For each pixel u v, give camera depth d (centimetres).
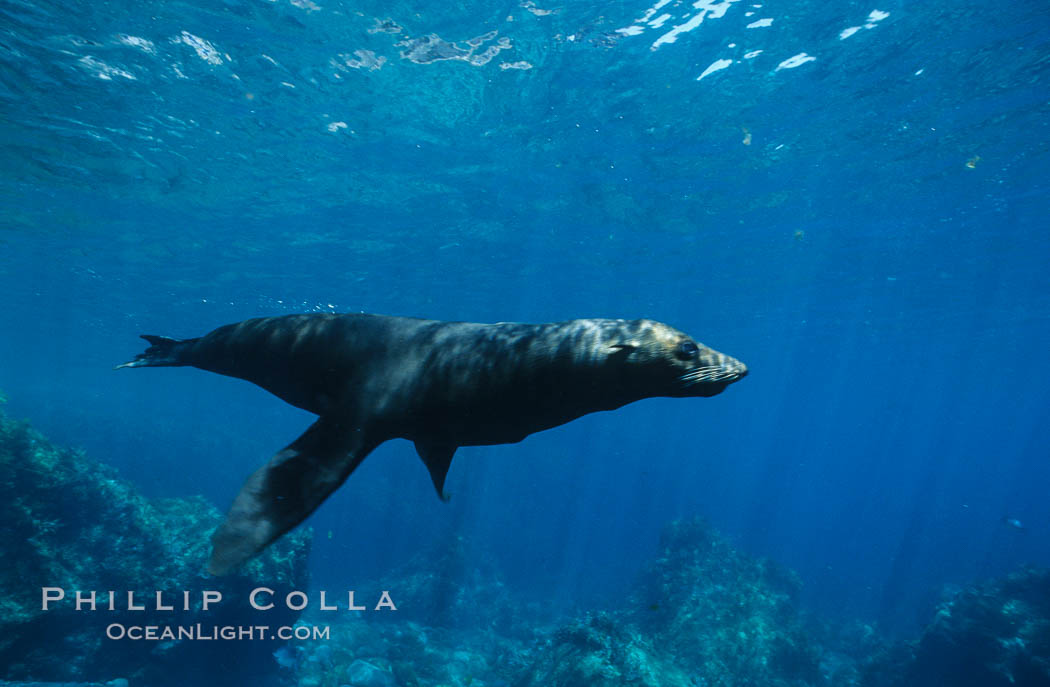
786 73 1318
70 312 3553
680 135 1574
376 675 1595
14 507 1103
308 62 1241
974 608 1759
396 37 1176
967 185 1847
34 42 1127
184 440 3778
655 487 5494
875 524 10275
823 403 8538
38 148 1555
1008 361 4869
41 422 3591
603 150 1648
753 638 1778
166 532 1317
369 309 3391
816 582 4200
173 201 1886
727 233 2262
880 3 1098
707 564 2280
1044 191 1862
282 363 384
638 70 1301
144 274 2667
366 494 3744
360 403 336
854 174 1791
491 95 1382
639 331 321
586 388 322
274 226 2089
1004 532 8825
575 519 4978
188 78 1270
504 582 3272
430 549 2953
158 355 467
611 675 1178
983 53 1238
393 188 1833
